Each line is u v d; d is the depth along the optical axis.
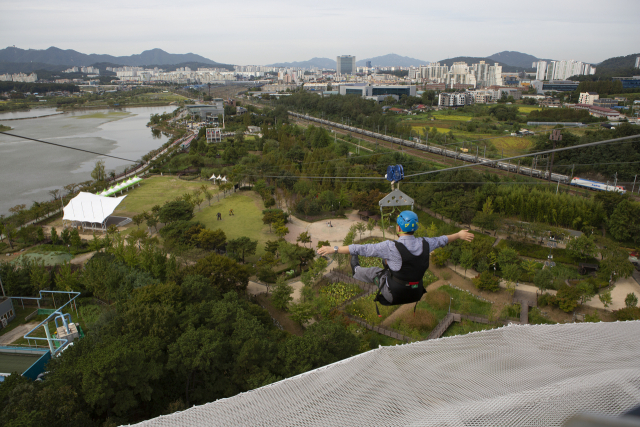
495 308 62.38
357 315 60.59
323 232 93.00
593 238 75.06
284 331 51.66
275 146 161.88
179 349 38.19
